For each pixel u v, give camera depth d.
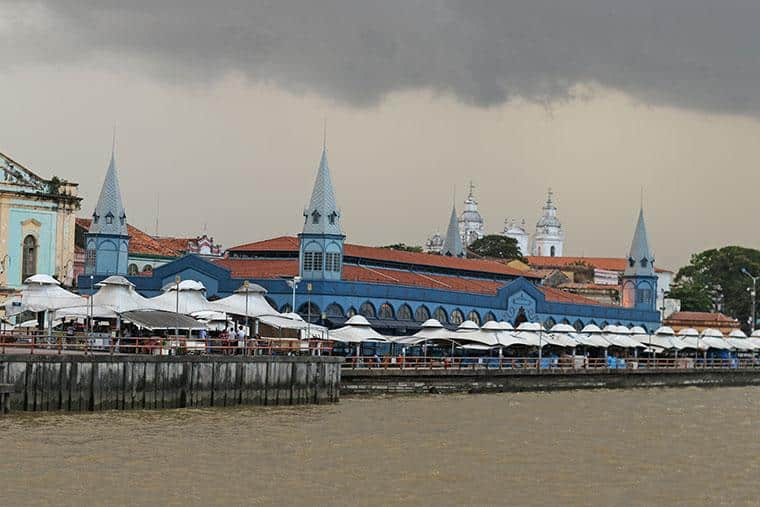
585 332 198.75
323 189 187.88
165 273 188.88
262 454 95.69
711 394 180.62
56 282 130.12
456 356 186.88
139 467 88.19
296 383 130.62
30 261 169.38
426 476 89.81
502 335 174.12
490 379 167.88
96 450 93.62
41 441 96.31
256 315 141.88
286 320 144.25
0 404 108.56
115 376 115.25
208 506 77.88
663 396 171.75
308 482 85.88
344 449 100.00
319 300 183.25
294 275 191.50
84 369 113.38
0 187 166.25
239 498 80.31
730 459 103.44
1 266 165.50
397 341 161.00
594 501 83.50
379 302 189.88
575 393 172.00
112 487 81.69
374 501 81.00
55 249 171.38
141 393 117.12
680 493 87.31
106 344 126.25
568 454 102.62
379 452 99.38
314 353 150.00
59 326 144.50
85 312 126.88
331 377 134.50
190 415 115.44
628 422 129.12
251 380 126.25
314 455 96.38
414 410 131.25
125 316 124.88
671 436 117.69
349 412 125.69
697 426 127.62
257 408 124.69
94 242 193.75
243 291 145.88
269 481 85.69
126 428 104.62
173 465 89.44
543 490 86.50
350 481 86.81
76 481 82.94
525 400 152.62
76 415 110.56
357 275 198.75
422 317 197.25
